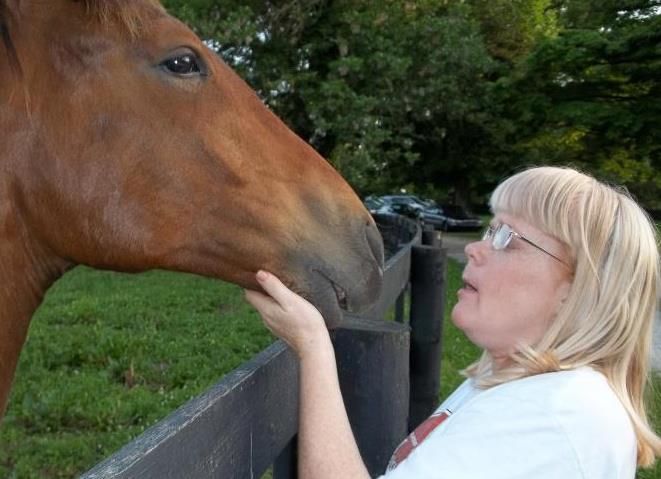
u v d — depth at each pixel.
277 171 1.99
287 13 11.59
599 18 16.41
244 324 7.47
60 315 7.43
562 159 17.78
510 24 19.91
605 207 1.41
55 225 1.96
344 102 11.24
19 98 1.87
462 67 13.66
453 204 26.39
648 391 1.74
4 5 1.83
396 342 1.94
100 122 1.90
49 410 4.61
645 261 1.39
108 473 0.92
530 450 1.22
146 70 1.92
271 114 2.10
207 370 5.60
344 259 1.99
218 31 10.77
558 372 1.34
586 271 1.38
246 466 1.42
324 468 1.35
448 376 6.00
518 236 1.45
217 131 1.95
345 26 11.94
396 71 11.76
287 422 1.74
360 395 1.94
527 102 16.25
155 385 5.38
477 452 1.24
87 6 1.88
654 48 14.68
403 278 3.63
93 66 1.90
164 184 1.93
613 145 16.61
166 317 7.66
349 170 11.22
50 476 3.86
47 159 1.90
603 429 1.23
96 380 5.29
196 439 1.17
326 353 1.50
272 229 1.95
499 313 1.45
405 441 1.65
